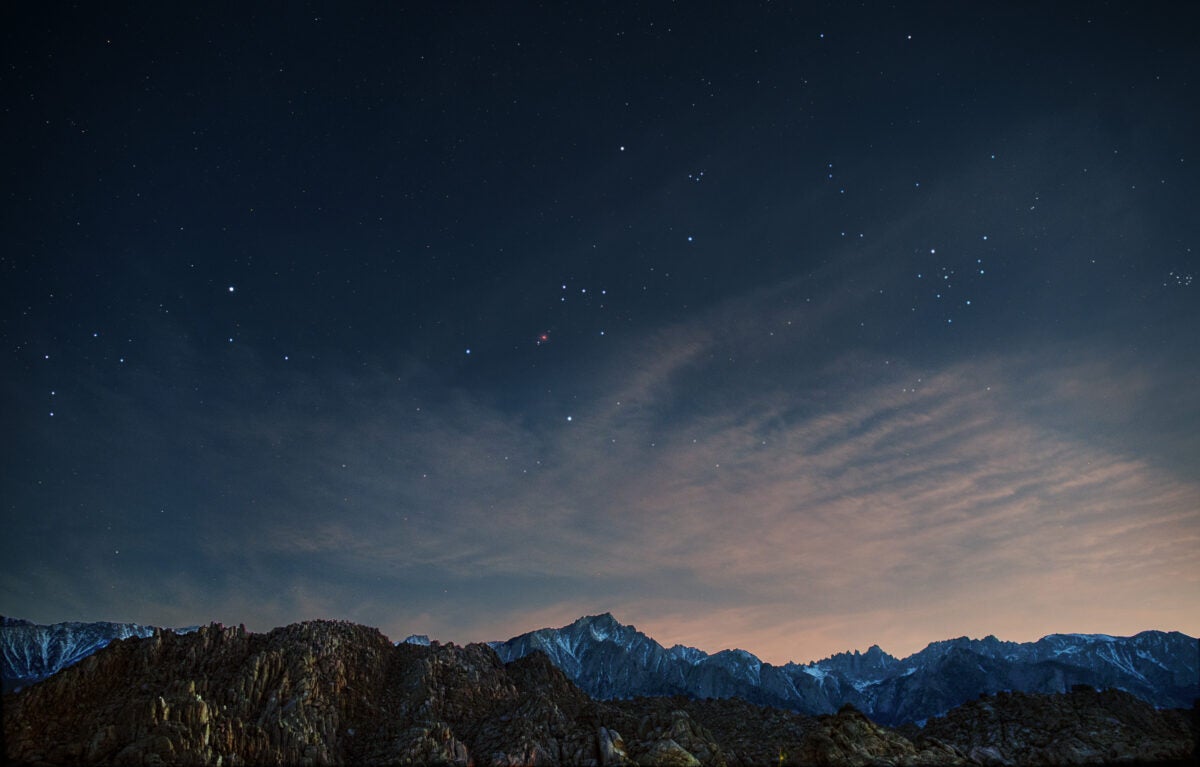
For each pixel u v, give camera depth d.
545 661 131.50
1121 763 87.94
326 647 103.81
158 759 68.00
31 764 66.06
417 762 82.38
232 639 98.38
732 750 98.62
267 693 89.69
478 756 88.88
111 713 75.62
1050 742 96.19
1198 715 108.88
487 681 114.81
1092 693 112.56
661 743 89.69
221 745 74.81
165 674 87.44
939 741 98.06
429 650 120.88
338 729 89.88
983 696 117.44
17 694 77.56
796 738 101.88
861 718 101.50
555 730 97.44
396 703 100.75
